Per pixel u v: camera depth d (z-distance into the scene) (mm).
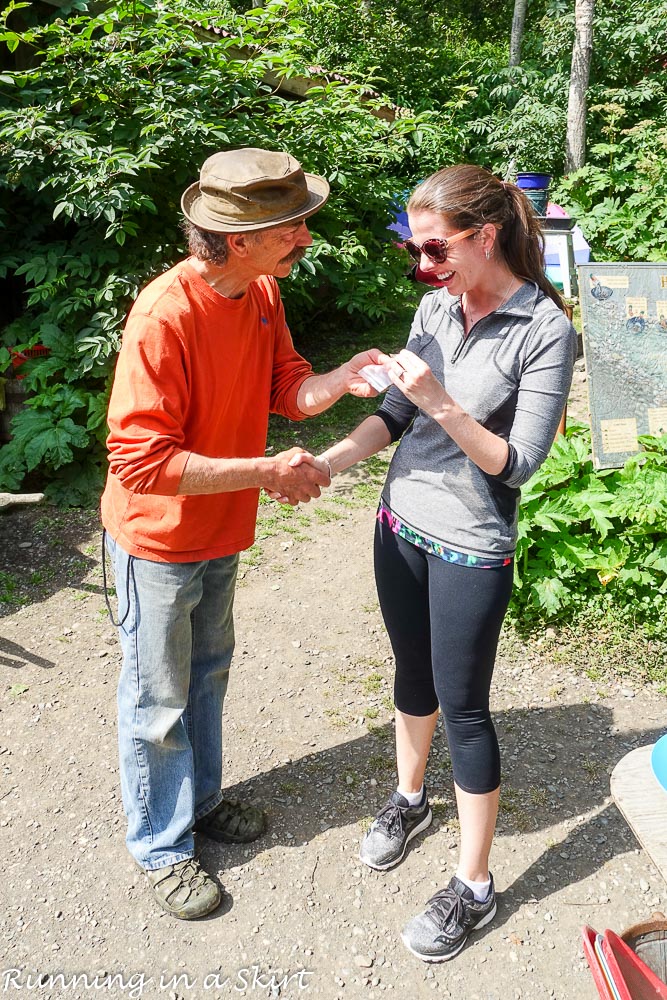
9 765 2670
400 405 2041
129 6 4809
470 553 1796
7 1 5434
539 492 3385
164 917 2127
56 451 4363
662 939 1558
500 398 1741
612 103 11586
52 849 2342
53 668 3168
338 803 2504
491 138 12711
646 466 3564
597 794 2537
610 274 3539
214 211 1626
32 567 3895
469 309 1788
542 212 8305
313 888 2205
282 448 5078
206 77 4957
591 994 1916
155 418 1694
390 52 14750
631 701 2953
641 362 3555
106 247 4809
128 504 1856
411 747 2213
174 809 2143
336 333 7242
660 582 3330
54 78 4805
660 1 12352
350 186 6625
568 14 13219
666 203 8875
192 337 1718
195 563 1928
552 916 2117
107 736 2805
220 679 2273
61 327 4859
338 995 1923
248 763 2670
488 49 18703
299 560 3971
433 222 1656
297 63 5512
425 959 1995
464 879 2027
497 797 1962
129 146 4734
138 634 1944
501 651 3213
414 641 2037
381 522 2014
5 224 5059
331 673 3143
